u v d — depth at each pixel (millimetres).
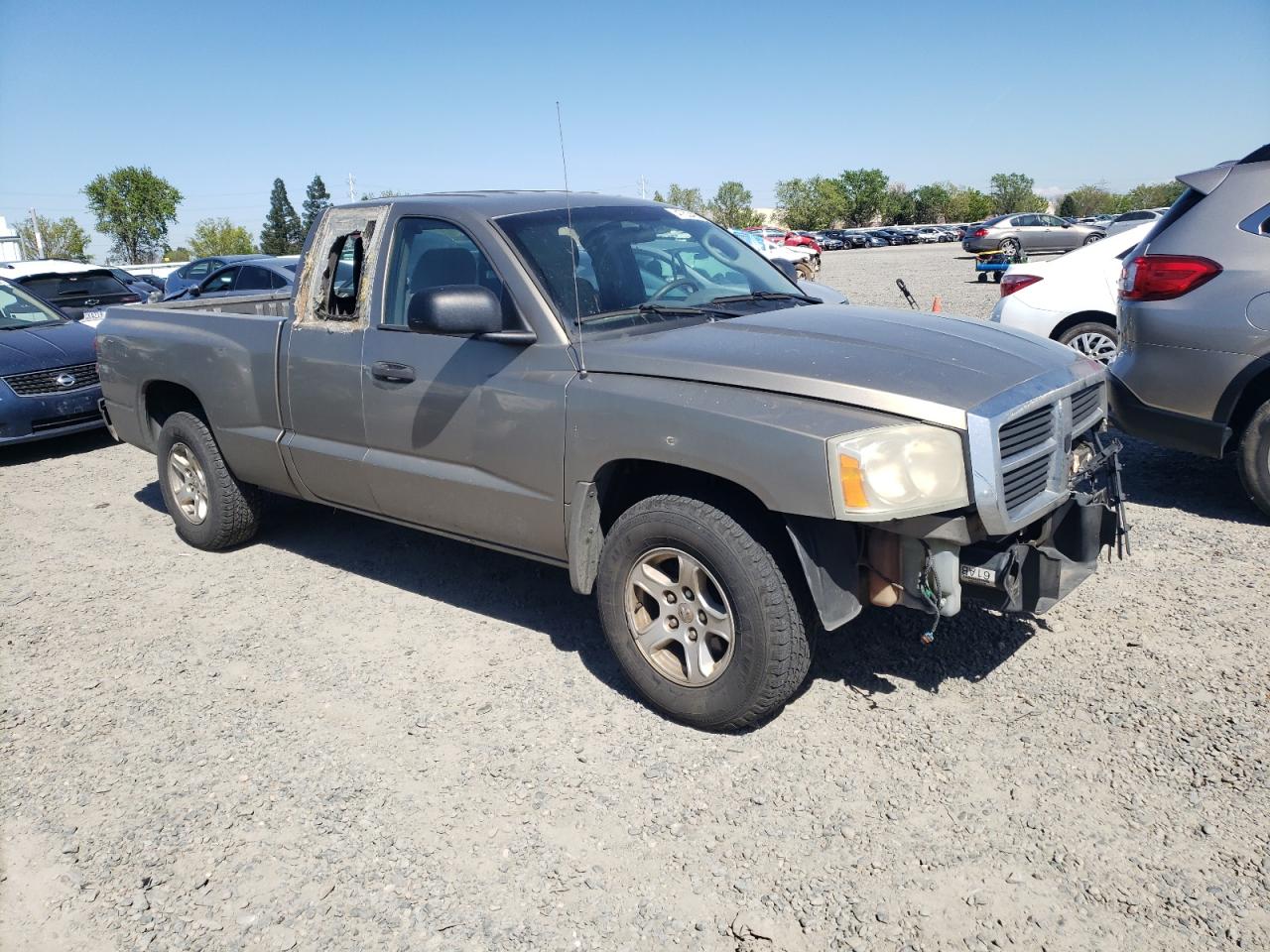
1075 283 7547
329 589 5059
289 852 2980
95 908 2781
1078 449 3699
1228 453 5379
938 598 3182
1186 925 2504
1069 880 2686
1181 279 5102
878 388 3119
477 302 3678
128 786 3369
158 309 5777
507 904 2715
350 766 3426
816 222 114250
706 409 3242
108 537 6152
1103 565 4750
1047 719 3459
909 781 3152
